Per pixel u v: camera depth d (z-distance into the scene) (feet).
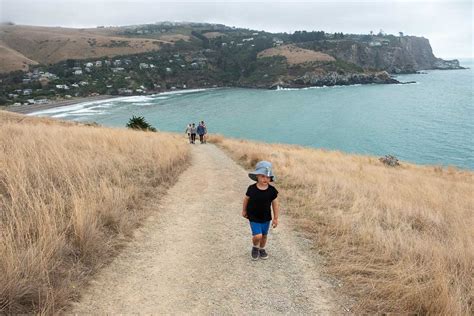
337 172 54.60
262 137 224.33
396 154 175.73
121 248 20.79
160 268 19.06
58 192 24.72
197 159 59.93
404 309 15.81
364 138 214.69
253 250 20.51
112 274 17.92
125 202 26.84
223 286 17.63
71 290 15.70
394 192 42.80
